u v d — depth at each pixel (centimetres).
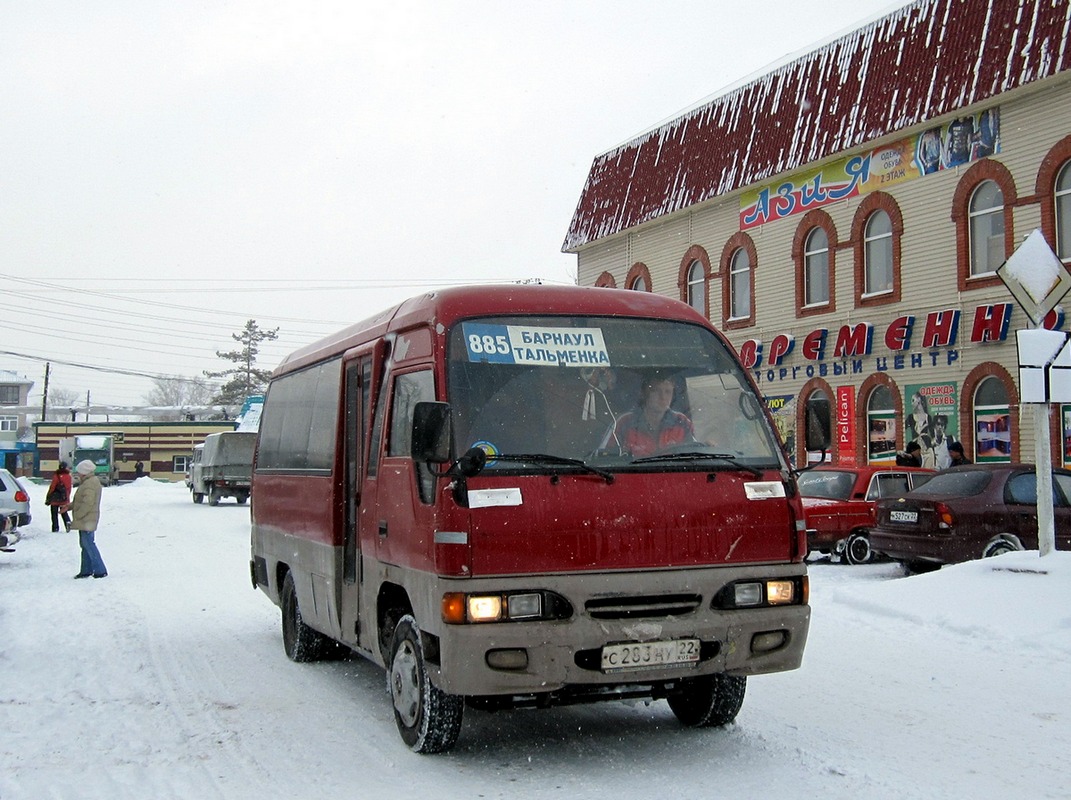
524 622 599
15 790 612
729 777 612
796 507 661
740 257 2866
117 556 2128
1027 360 1162
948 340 2206
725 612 632
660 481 637
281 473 1055
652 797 580
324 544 869
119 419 11825
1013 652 957
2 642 1123
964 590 1142
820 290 2603
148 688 895
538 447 639
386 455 730
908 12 2423
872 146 2425
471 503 605
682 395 681
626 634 608
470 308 678
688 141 3069
